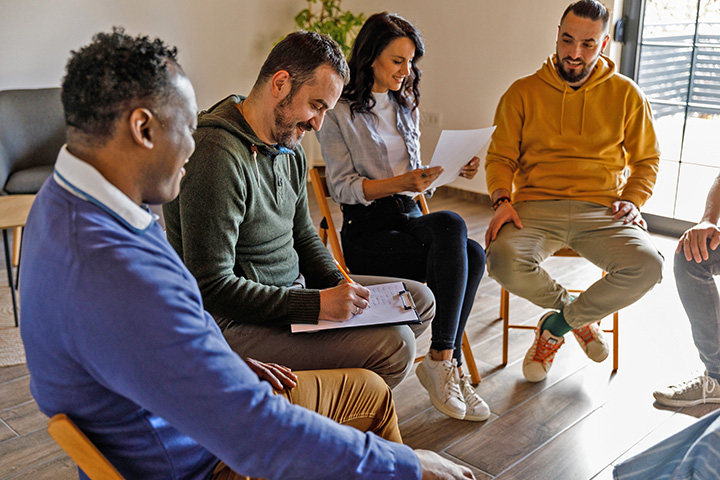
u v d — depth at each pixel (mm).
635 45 4039
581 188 2607
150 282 911
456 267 2113
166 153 971
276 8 5324
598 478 1919
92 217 926
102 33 971
